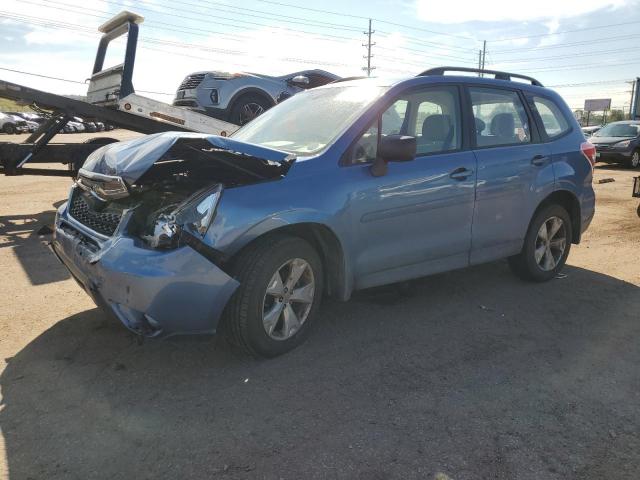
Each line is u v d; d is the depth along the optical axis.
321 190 3.46
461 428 2.75
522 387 3.18
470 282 5.16
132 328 3.00
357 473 2.40
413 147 3.56
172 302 2.94
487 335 3.93
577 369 3.42
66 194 11.09
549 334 3.97
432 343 3.78
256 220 3.15
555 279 5.32
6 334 3.80
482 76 4.79
